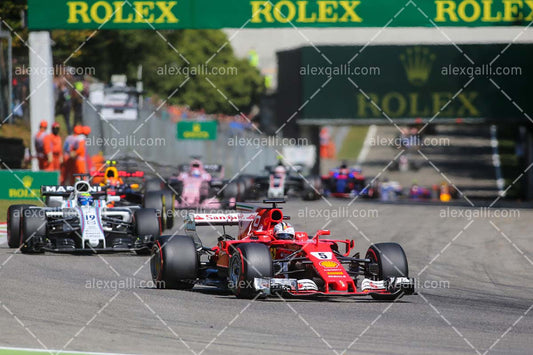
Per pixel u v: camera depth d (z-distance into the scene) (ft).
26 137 428.56
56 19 316.19
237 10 307.78
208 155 568.00
